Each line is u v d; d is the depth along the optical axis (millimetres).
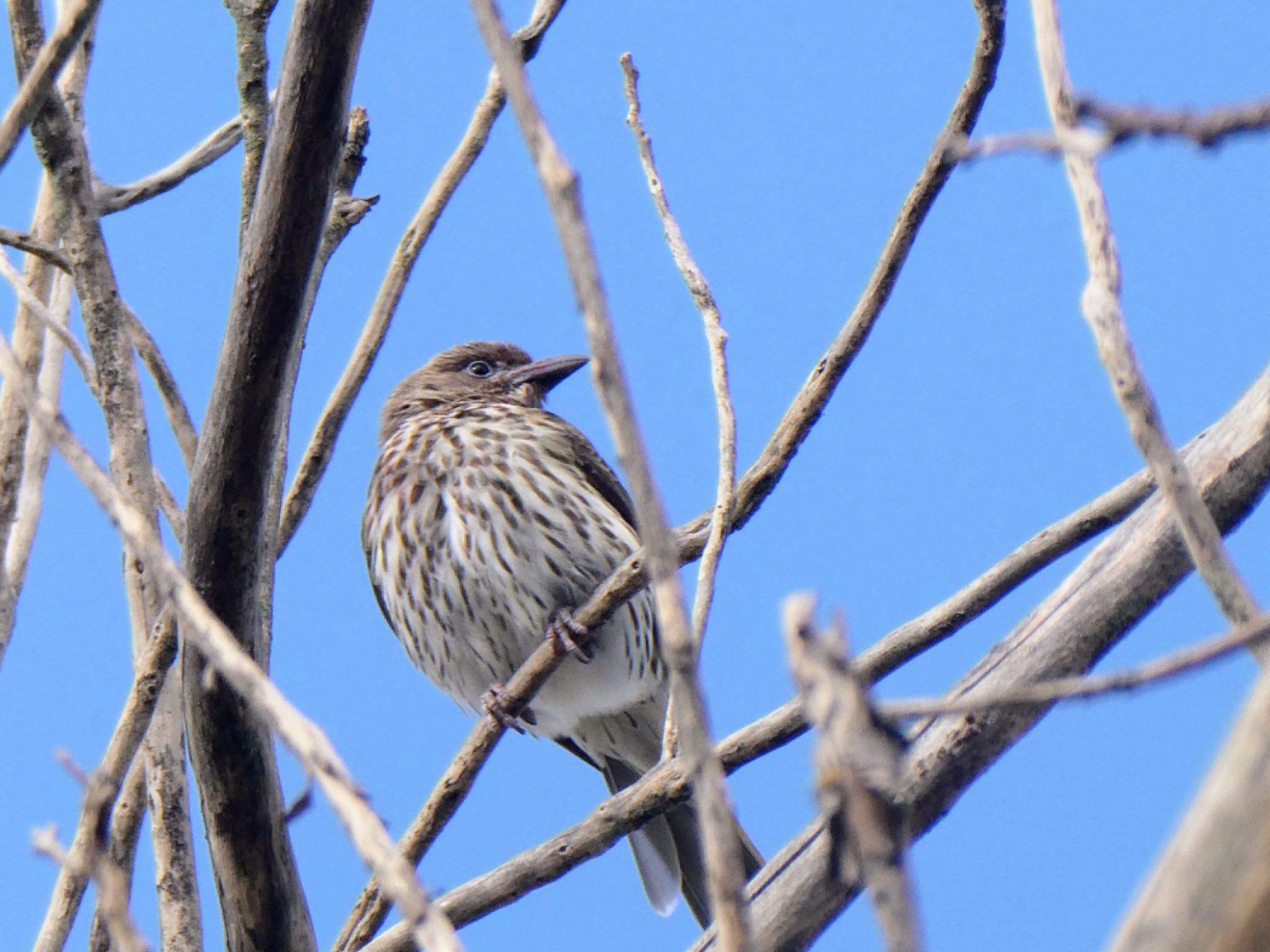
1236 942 2918
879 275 8453
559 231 3939
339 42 7297
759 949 6793
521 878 8422
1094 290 5316
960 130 8148
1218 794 2996
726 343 8172
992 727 6934
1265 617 3527
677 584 3777
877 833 3117
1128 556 7059
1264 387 6906
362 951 8297
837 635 3254
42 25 8766
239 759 8070
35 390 5188
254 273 7617
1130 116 3600
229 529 7961
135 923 4363
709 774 3691
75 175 8680
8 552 8312
